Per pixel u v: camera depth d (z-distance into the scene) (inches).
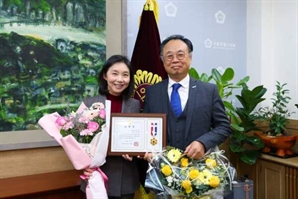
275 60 97.7
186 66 53.4
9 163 60.5
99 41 71.1
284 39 94.2
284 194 80.0
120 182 52.6
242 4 99.7
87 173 49.4
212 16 93.8
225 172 47.8
